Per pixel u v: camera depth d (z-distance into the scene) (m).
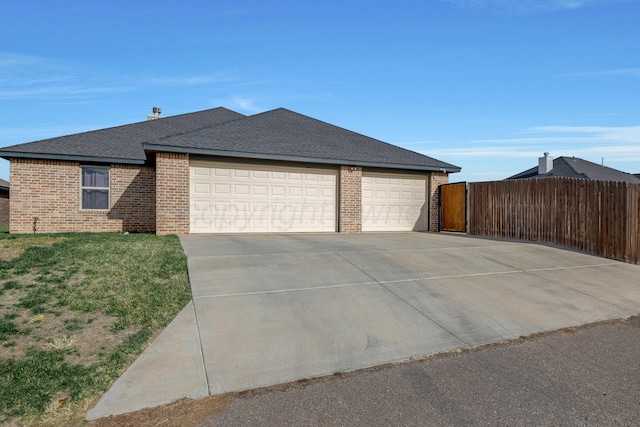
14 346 4.32
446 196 15.76
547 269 8.54
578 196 11.06
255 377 3.95
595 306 6.45
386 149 16.34
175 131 17.16
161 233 11.99
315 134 16.20
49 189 13.62
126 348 4.36
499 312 5.93
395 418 3.30
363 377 4.02
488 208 13.95
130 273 6.66
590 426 3.21
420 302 6.12
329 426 3.18
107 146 14.84
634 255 9.52
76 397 3.51
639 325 5.72
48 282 6.10
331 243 10.59
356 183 14.52
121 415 3.31
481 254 9.61
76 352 4.25
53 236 10.28
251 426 3.18
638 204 9.45
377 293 6.38
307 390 3.75
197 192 12.49
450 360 4.43
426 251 9.61
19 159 13.31
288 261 7.93
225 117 19.64
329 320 5.31
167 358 4.23
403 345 4.76
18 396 3.47
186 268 7.13
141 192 14.59
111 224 14.27
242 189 13.02
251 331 4.89
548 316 5.90
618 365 4.37
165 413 3.35
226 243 10.04
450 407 3.48
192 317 5.20
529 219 12.55
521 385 3.89
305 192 13.87
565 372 4.18
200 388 3.73
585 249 10.81
